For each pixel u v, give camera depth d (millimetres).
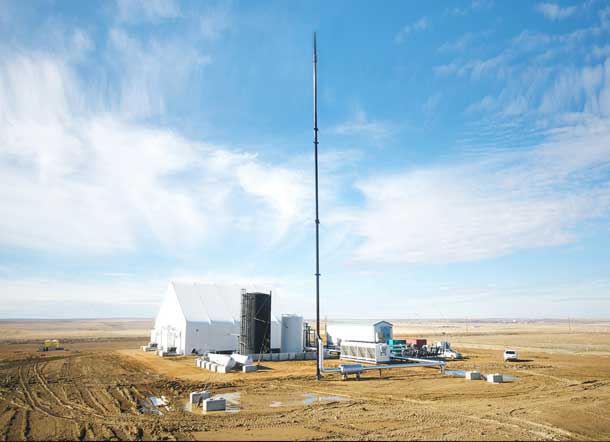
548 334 103750
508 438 15930
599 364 40281
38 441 15055
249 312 44062
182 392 25062
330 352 48594
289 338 48000
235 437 15578
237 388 26531
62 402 21781
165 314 52000
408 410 20406
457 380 29984
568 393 25406
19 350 54500
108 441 15023
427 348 48344
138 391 25047
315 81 30562
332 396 23906
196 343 45406
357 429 16922
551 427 17609
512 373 34031
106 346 61594
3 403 21516
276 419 18453
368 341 47938
